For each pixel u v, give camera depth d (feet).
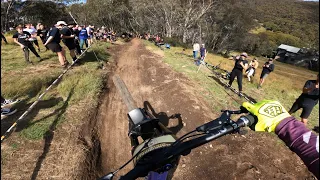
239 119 4.21
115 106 21.36
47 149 13.64
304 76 97.09
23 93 20.44
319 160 3.09
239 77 29.25
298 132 3.59
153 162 4.31
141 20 174.19
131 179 4.14
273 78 55.21
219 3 147.74
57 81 23.90
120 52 53.83
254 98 30.27
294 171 14.97
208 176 13.75
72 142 14.56
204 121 19.95
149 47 76.18
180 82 29.14
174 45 123.75
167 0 139.74
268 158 15.78
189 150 4.08
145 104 22.80
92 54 39.86
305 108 19.15
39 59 33.50
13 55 35.96
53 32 27.37
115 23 204.13
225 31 157.38
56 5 163.32
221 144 16.46
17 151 13.09
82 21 176.04
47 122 16.10
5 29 126.72
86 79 24.72
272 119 4.00
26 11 149.59
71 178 11.97
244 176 13.96
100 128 17.37
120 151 15.43
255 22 161.27
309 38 113.09
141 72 34.27
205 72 39.88
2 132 14.48
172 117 19.25
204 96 25.67
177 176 13.56
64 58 29.50
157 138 6.97
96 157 14.33
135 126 8.93
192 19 141.69
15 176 11.48
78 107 19.02
